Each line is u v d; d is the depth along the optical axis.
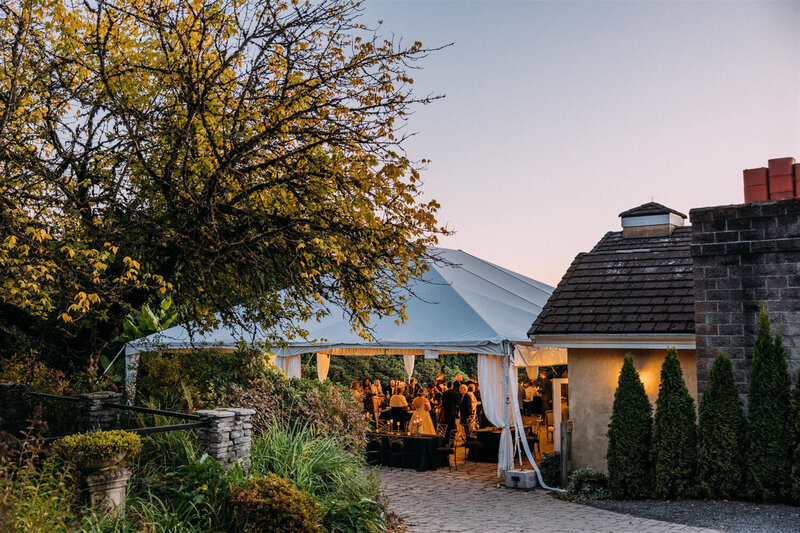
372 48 8.50
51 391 11.12
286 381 12.69
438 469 14.88
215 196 8.30
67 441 6.35
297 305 10.53
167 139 8.80
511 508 10.84
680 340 11.73
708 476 10.46
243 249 8.62
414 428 15.73
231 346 14.29
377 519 7.95
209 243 8.39
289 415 11.60
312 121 8.73
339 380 25.05
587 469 12.00
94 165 9.23
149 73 9.18
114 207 8.84
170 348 13.12
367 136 8.35
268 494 6.75
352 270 8.96
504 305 15.58
